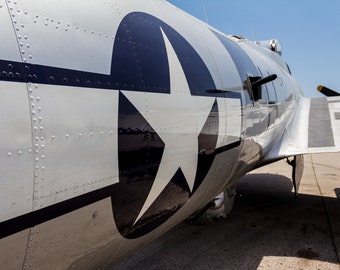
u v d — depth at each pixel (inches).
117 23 84.3
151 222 96.3
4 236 56.6
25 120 57.5
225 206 189.8
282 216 246.1
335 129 253.8
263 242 195.8
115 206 78.4
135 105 81.7
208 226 225.5
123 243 89.8
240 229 219.0
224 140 129.7
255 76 175.6
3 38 56.9
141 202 87.4
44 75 61.3
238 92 145.0
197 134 108.7
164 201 98.3
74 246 72.0
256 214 252.1
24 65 58.6
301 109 307.4
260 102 176.7
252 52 220.4
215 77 126.6
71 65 66.7
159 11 113.1
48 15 65.6
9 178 55.6
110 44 78.6
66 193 65.2
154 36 97.7
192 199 118.4
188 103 104.2
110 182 75.1
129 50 84.4
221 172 135.9
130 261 172.7
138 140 82.5
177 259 174.7
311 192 320.8
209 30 155.1
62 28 67.4
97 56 73.3
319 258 172.7
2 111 54.6
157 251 185.3
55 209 63.8
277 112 217.5
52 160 61.8
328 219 236.7
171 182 98.8
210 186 131.4
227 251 183.9
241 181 384.5
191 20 141.3
